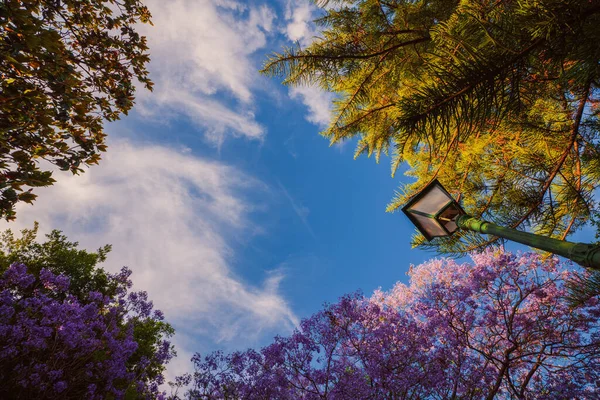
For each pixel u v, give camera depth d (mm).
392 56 4219
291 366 6051
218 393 6664
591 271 3107
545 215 3904
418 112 2137
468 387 5996
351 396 5410
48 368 6891
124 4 3703
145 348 10727
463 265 7293
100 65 3602
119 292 8703
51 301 7254
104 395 7887
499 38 1979
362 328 6332
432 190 2303
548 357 6457
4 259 10258
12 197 2490
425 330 6207
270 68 4090
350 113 4973
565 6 1695
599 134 3303
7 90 2549
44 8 3154
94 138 3482
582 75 1896
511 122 3176
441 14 3775
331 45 4141
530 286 6648
